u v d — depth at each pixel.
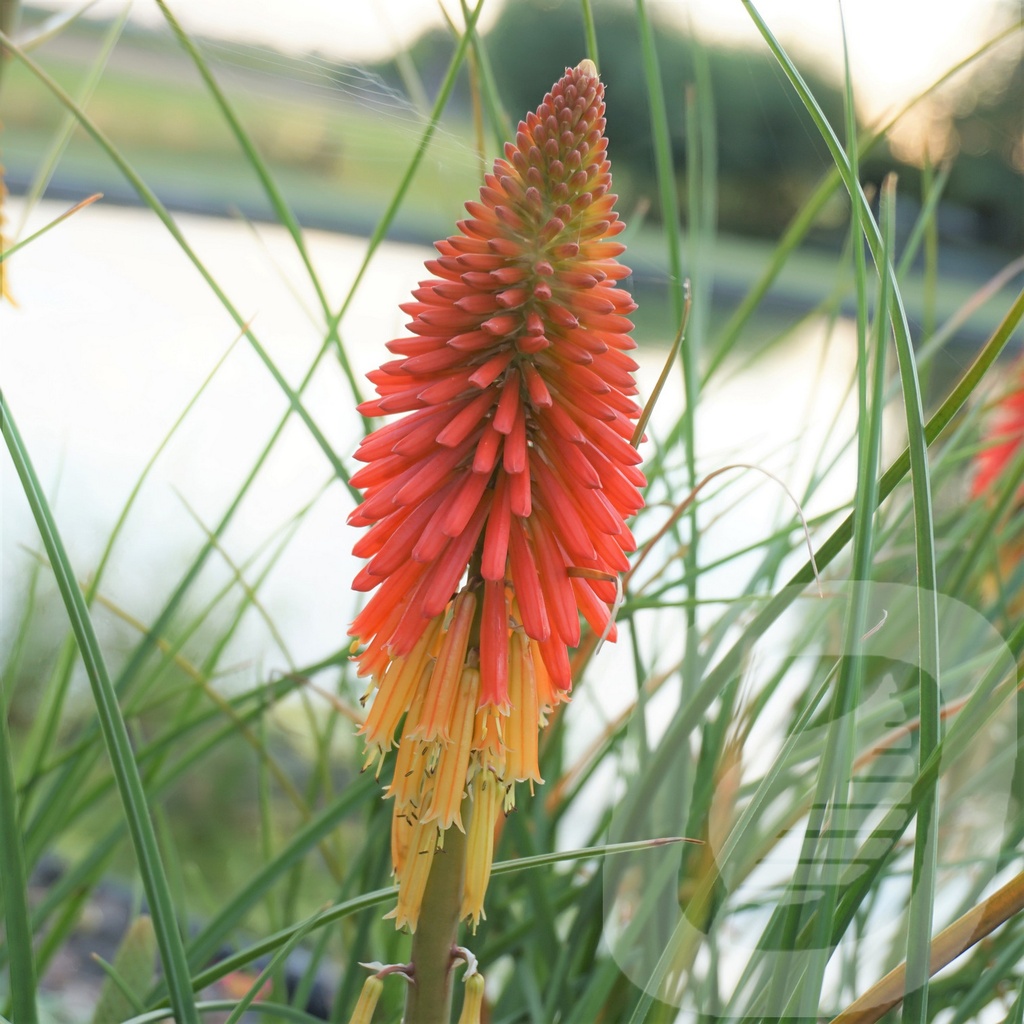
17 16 0.73
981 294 0.83
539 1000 0.71
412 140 0.67
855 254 0.59
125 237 3.40
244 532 1.70
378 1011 0.74
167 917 0.58
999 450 0.86
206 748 0.76
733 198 3.91
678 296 0.71
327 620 1.50
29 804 0.73
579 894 0.73
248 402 2.17
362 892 0.71
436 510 0.57
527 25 3.44
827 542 0.57
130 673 0.72
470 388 0.58
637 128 3.38
